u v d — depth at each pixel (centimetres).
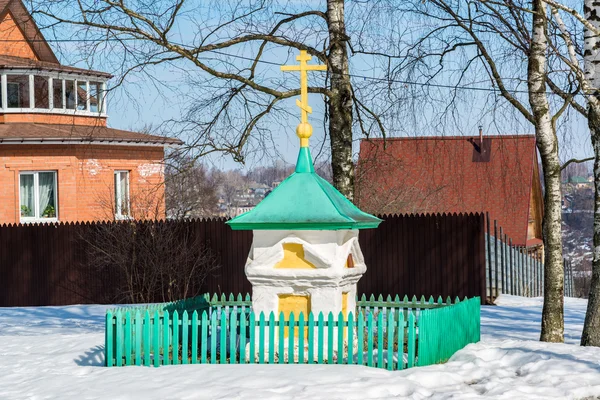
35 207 2983
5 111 3111
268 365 1198
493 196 4000
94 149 3034
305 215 1264
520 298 2362
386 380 1101
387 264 2314
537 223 4588
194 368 1191
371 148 1936
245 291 2403
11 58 3164
